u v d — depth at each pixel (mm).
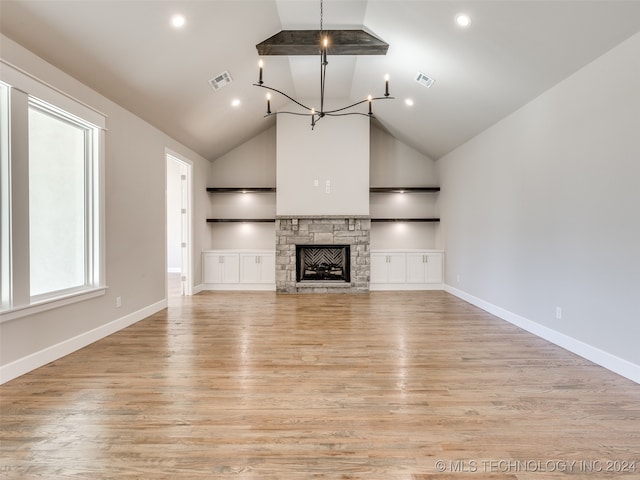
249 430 2062
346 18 4117
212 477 1668
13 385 2623
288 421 2160
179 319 4691
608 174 3008
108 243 3906
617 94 2910
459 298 6207
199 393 2525
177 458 1803
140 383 2684
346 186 6785
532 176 4078
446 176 6875
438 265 7086
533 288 4062
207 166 7207
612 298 2967
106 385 2645
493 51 3604
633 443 1946
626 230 2836
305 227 6785
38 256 3186
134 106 4266
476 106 4730
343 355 3314
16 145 2705
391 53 4480
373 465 1760
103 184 3777
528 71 3646
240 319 4703
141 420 2158
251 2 3678
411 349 3492
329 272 7133
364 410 2295
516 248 4422
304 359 3211
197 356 3273
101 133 3736
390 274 7055
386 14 3861
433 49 4027
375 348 3521
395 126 6754
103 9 2930
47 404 2348
